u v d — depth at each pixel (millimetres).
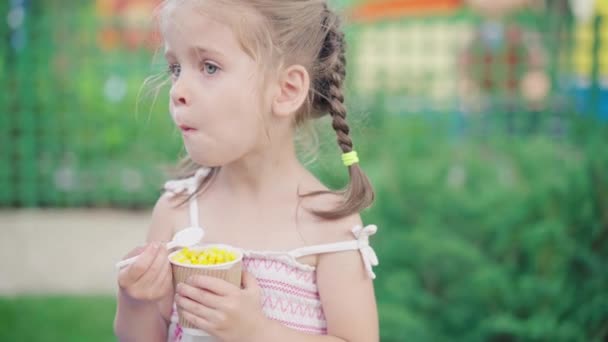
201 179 2105
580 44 7129
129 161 7859
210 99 1818
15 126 7684
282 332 1819
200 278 1758
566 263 4395
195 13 1834
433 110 7105
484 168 5062
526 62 7180
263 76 1861
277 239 1942
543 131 7098
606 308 4285
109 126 7828
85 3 8047
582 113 6965
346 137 2039
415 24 7406
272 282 1912
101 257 6379
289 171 2002
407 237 4445
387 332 4219
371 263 1914
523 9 7367
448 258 4383
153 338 1993
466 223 4605
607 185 4617
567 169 4871
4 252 6398
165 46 1916
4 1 7578
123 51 7859
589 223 4500
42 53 7707
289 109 1923
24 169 7719
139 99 2180
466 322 4301
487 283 4301
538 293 4285
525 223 4531
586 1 8469
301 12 1961
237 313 1757
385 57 7359
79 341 4703
